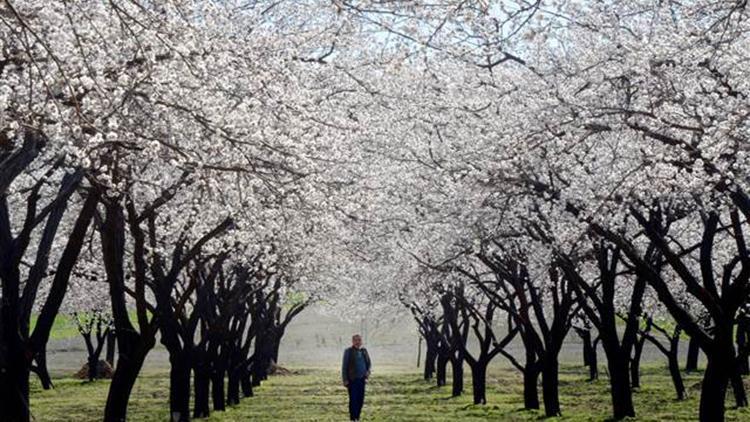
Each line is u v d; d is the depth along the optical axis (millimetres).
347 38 20250
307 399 41469
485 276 38688
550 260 24797
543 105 19031
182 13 13133
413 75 22125
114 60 13836
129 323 20781
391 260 33812
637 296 27266
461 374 42906
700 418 19844
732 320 19406
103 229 20250
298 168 17922
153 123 15258
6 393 18062
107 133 12914
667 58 16766
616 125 17609
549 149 19797
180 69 14164
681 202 21438
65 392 48250
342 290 47719
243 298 36250
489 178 20984
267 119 17297
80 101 12938
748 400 35000
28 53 10031
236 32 18312
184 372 27312
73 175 17484
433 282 35031
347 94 22703
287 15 20422
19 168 12438
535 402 33812
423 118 23875
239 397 43156
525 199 23484
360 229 26828
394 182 26734
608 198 18297
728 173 15680
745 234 28562
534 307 30750
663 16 18672
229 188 17500
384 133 25516
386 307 56938
